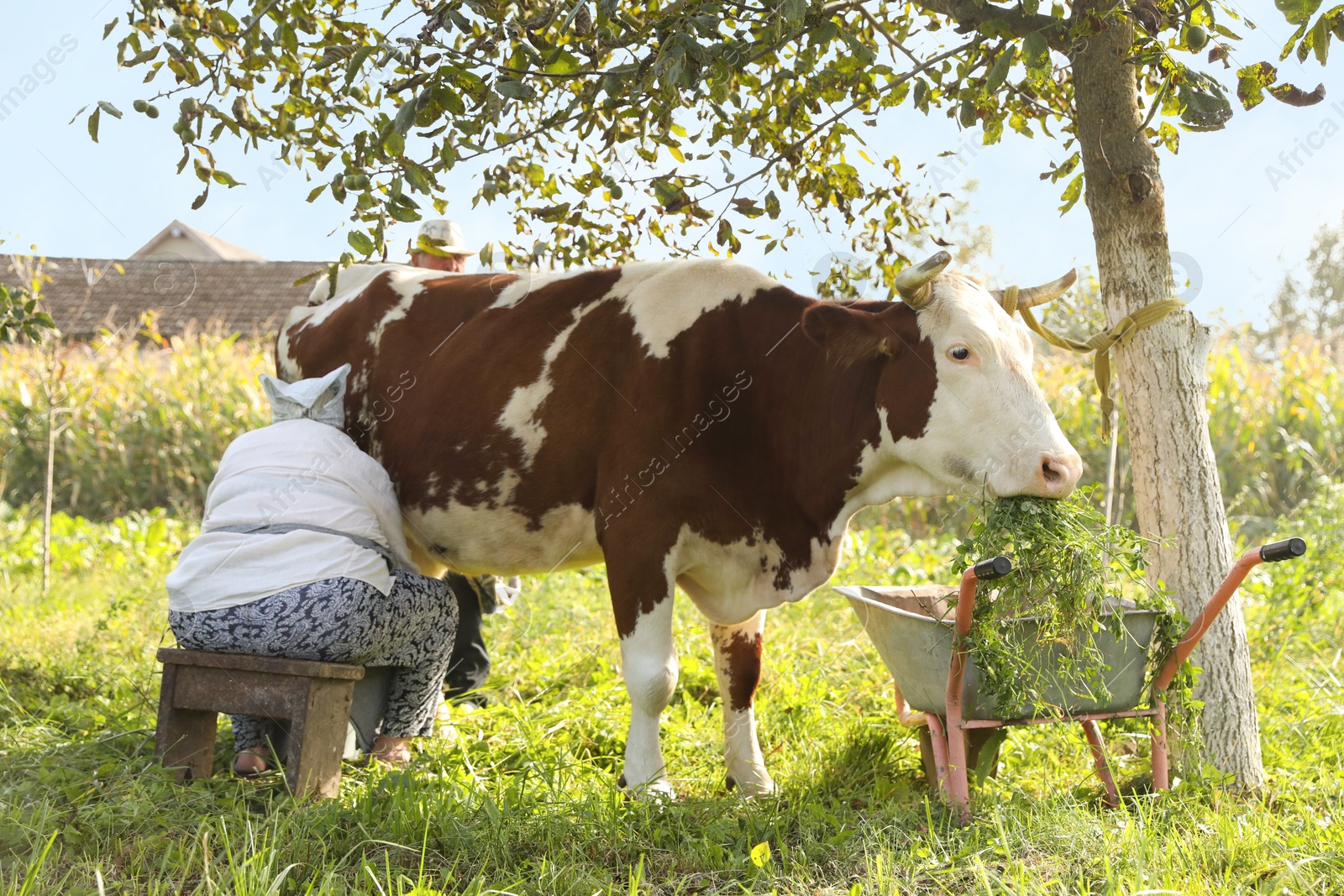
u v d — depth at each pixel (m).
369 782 3.12
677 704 4.38
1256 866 2.52
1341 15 2.54
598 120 3.33
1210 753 3.32
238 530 3.29
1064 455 2.97
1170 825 2.77
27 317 4.21
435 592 3.54
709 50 2.74
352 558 3.25
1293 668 4.79
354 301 4.36
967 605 2.79
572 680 4.72
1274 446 10.53
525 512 3.78
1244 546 7.41
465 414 3.84
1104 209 3.46
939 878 2.51
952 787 2.93
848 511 3.53
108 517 11.77
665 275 3.74
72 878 2.48
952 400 3.14
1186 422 3.40
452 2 2.67
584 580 6.53
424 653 3.55
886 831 2.80
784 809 3.13
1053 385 10.52
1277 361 11.08
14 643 5.09
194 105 3.06
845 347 3.25
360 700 3.56
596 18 2.93
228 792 3.09
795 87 3.91
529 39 2.90
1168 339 3.40
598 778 3.44
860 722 3.85
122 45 3.22
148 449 11.91
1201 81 3.03
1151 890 2.29
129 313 19.06
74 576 7.59
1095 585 2.91
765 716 4.06
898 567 6.86
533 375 3.76
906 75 3.49
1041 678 2.93
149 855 2.64
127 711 4.00
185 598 3.19
